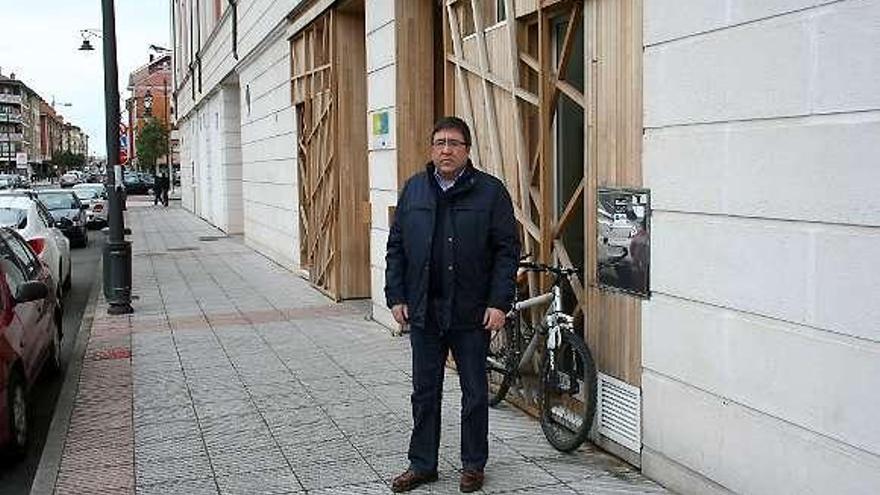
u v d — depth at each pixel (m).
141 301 12.52
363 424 6.32
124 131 67.81
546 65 6.01
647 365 4.96
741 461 4.19
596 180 5.47
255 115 19.44
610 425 5.39
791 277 3.82
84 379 7.88
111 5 11.63
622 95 5.13
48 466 5.59
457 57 7.60
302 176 14.74
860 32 3.42
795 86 3.75
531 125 6.53
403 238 4.93
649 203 4.85
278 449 5.82
